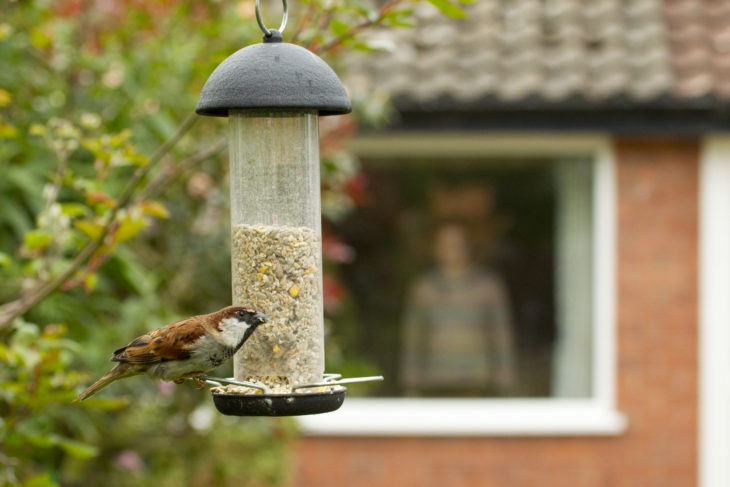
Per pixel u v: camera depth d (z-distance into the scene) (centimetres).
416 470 1212
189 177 855
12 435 555
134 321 711
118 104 798
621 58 1141
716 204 1173
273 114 546
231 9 866
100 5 851
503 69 1144
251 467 952
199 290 902
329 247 961
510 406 1212
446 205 1215
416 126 1127
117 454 895
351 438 1213
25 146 702
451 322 1219
